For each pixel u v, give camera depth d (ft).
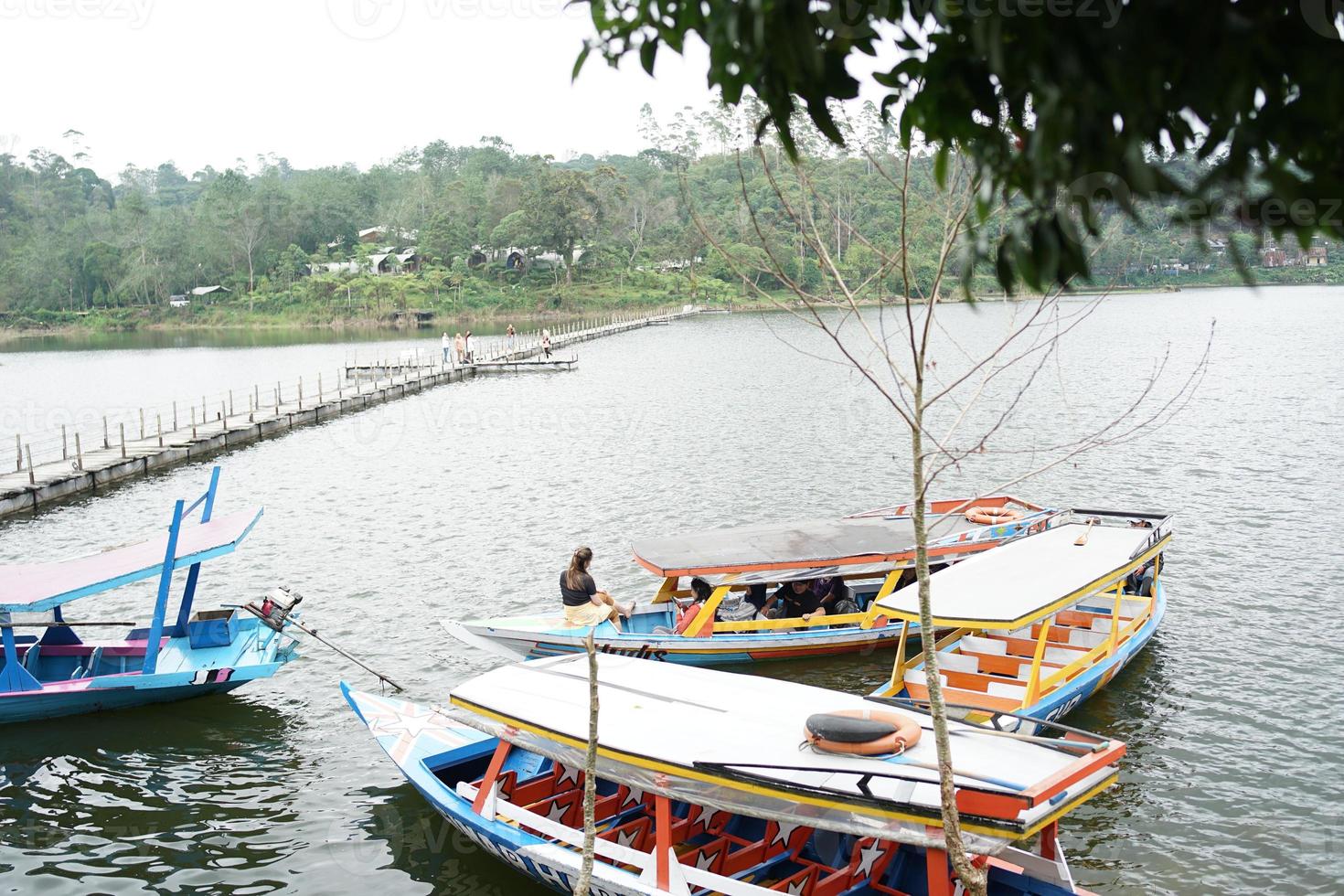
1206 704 47.98
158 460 116.57
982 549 56.54
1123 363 192.34
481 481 105.09
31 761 44.70
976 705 43.91
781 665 53.72
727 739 30.63
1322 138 8.47
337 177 556.51
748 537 56.70
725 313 437.58
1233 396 146.00
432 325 417.28
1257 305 365.20
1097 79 8.64
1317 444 107.86
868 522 60.18
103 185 652.48
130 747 46.06
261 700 51.11
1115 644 48.52
